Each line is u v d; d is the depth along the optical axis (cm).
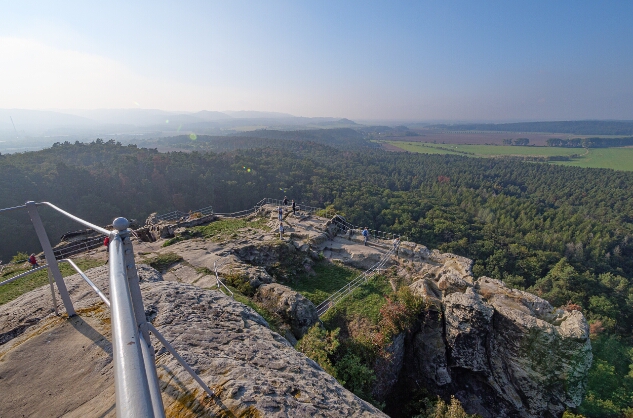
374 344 1366
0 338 543
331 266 2086
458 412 1181
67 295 555
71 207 5544
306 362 566
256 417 378
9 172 5203
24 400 398
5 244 4309
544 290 5309
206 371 448
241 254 1877
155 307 616
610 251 7256
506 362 1423
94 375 439
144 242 2045
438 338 1517
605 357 3133
